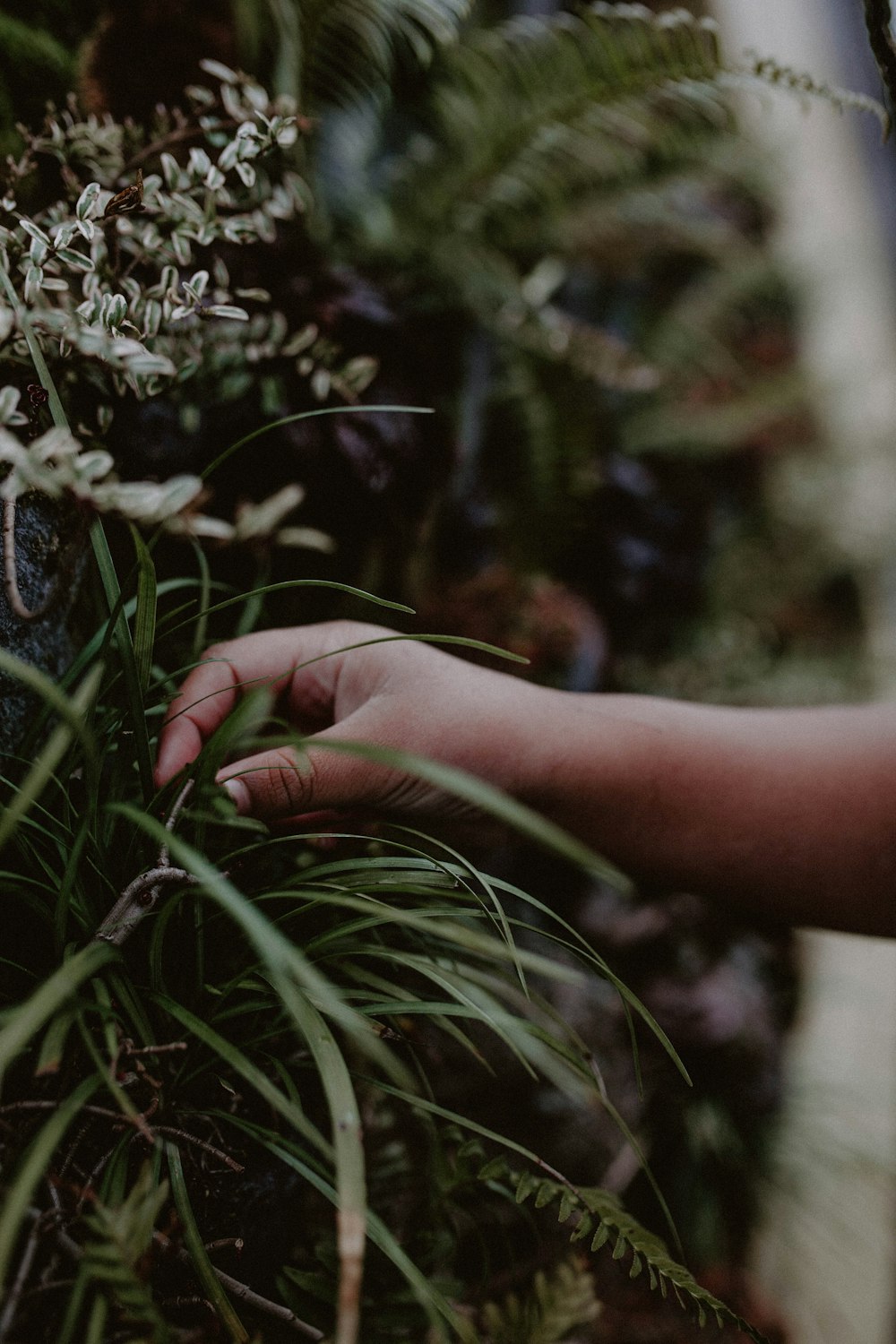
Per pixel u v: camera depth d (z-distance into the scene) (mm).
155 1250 480
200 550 570
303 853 583
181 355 552
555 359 879
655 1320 790
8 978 504
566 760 578
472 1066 734
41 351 511
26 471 452
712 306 1207
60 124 604
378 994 547
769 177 1276
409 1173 606
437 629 789
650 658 1090
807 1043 1036
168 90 647
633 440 1098
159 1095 480
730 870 598
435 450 759
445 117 808
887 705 623
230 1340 483
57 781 514
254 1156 520
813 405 1316
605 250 1047
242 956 525
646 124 793
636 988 882
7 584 509
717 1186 859
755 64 661
